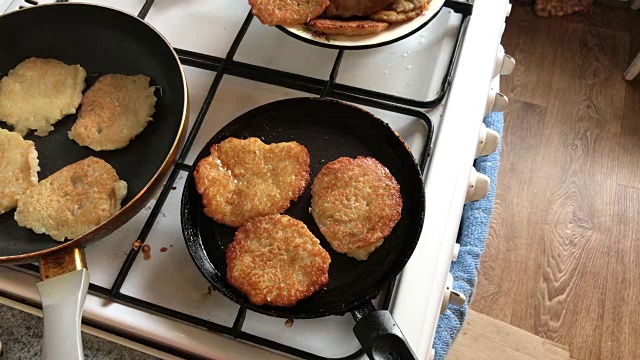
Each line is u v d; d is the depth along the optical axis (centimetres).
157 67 74
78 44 77
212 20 81
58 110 71
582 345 140
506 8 78
